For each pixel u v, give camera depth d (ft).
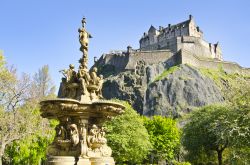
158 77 409.49
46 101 47.03
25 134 115.24
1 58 116.98
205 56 488.44
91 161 46.62
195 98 378.32
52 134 125.70
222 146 134.72
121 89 401.90
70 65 52.19
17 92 117.29
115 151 145.38
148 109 377.91
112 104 48.39
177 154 238.89
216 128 109.29
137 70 419.33
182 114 359.66
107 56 463.83
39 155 126.21
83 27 53.67
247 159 102.06
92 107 48.21
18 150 126.00
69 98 49.37
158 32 531.91
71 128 47.62
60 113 48.11
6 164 143.13
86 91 49.78
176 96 380.17
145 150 158.71
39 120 122.52
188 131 146.30
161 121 232.94
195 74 402.31
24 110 120.78
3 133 111.04
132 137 151.23
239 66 472.44
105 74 449.48
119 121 150.92
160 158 234.58
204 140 136.87
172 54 436.35
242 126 101.40
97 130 49.19
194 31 509.35
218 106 142.31
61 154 47.03
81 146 46.62
